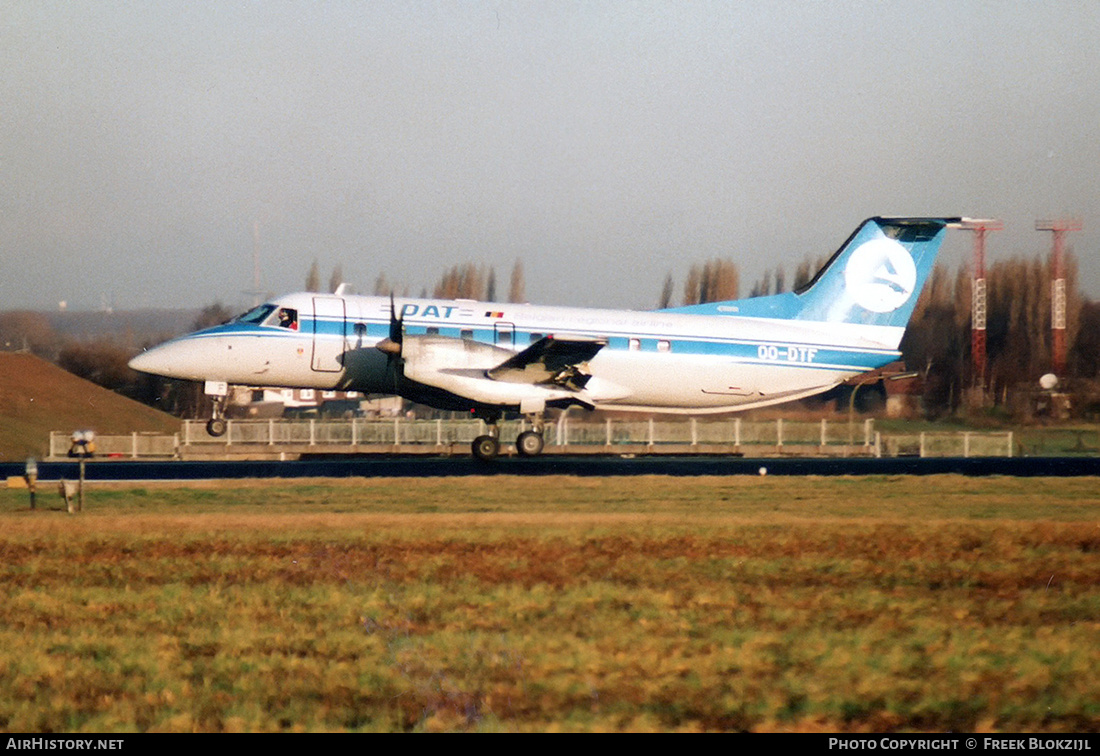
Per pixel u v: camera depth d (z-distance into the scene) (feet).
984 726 119.03
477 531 242.99
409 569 200.64
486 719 119.34
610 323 413.18
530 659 140.67
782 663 139.64
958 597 178.19
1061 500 309.22
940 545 227.81
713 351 420.36
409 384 394.32
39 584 187.11
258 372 391.24
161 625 158.71
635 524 253.85
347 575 194.80
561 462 426.51
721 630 155.02
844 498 311.47
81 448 377.09
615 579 192.34
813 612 166.71
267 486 330.75
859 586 187.11
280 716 121.08
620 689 129.49
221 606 169.99
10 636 151.23
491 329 400.88
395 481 343.87
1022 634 153.17
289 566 203.10
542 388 390.01
